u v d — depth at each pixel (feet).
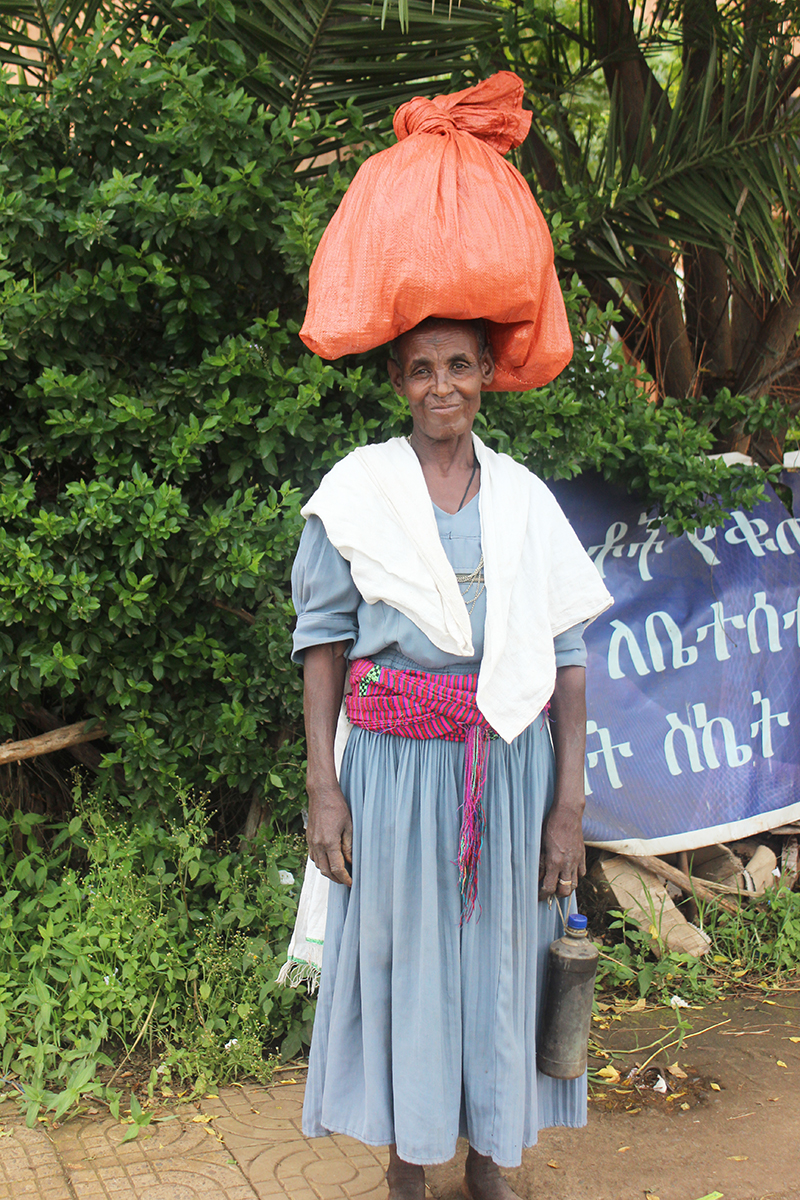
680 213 12.78
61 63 10.76
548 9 12.41
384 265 5.88
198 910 9.66
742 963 11.45
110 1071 8.75
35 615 9.24
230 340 9.46
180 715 10.18
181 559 9.65
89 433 9.45
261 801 10.76
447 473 6.31
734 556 12.98
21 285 8.98
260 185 9.29
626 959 11.06
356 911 6.27
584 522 12.59
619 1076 9.04
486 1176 6.84
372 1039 6.16
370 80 11.14
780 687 12.77
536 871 6.30
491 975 6.13
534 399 10.28
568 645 6.49
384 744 6.21
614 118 12.10
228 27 10.58
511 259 5.90
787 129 11.95
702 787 12.10
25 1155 7.52
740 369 14.88
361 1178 7.33
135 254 9.19
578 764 6.43
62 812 11.34
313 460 10.03
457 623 5.95
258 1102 8.41
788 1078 9.02
